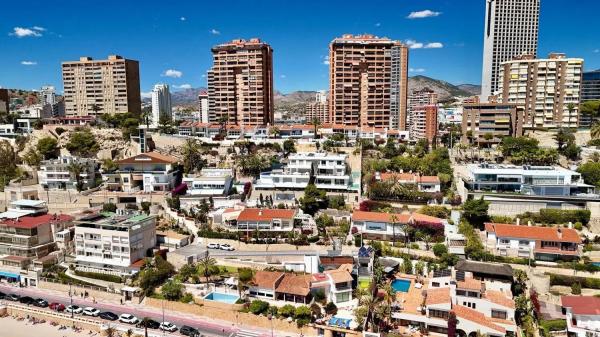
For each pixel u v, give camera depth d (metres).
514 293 101.38
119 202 163.62
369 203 145.00
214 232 132.75
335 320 92.38
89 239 123.25
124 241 119.44
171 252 121.88
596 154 160.62
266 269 113.94
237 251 125.94
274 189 163.25
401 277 108.19
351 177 170.38
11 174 191.38
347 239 127.88
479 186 141.88
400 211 141.25
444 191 152.12
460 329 86.12
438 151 181.25
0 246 129.62
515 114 194.38
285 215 132.12
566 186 134.50
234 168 182.25
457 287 94.44
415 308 91.88
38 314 102.44
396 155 185.88
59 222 135.75
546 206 133.00
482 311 92.06
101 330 94.62
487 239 119.12
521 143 173.12
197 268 113.06
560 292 103.00
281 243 126.69
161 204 159.00
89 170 179.25
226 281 109.38
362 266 105.00
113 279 116.00
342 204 150.88
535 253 112.25
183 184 171.75
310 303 99.69
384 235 128.25
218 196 161.12
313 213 145.75
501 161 176.12
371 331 87.75
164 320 98.50
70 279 117.62
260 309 97.12
